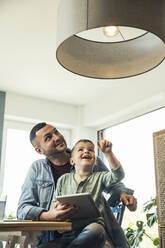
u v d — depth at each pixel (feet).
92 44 6.09
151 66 5.68
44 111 13.07
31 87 12.12
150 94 10.54
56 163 10.77
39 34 8.86
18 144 12.79
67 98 13.10
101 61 6.04
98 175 10.27
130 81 11.48
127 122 12.44
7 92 12.46
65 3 4.93
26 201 10.10
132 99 11.27
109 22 4.46
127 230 10.66
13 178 12.35
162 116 10.96
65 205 8.32
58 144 11.07
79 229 9.16
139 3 4.56
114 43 6.15
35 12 7.95
